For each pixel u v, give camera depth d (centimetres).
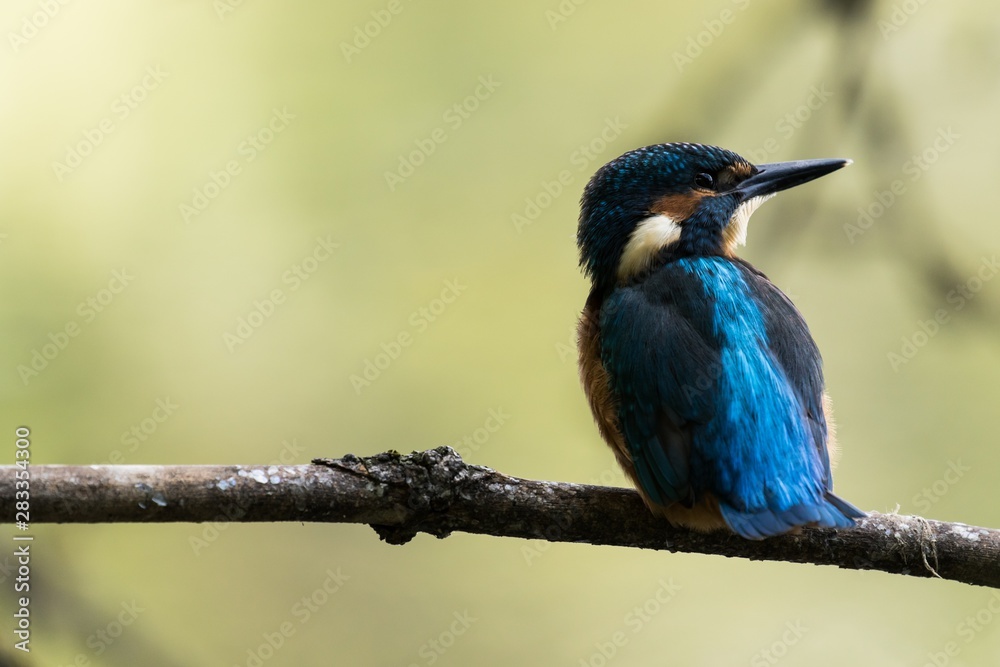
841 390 1241
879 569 728
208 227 1318
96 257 1280
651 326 778
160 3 1370
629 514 730
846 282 1251
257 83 1367
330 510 655
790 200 1101
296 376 1268
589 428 1246
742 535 685
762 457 711
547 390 1267
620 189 884
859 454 1222
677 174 888
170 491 626
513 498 696
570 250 1329
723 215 886
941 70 1167
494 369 1273
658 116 1103
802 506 693
